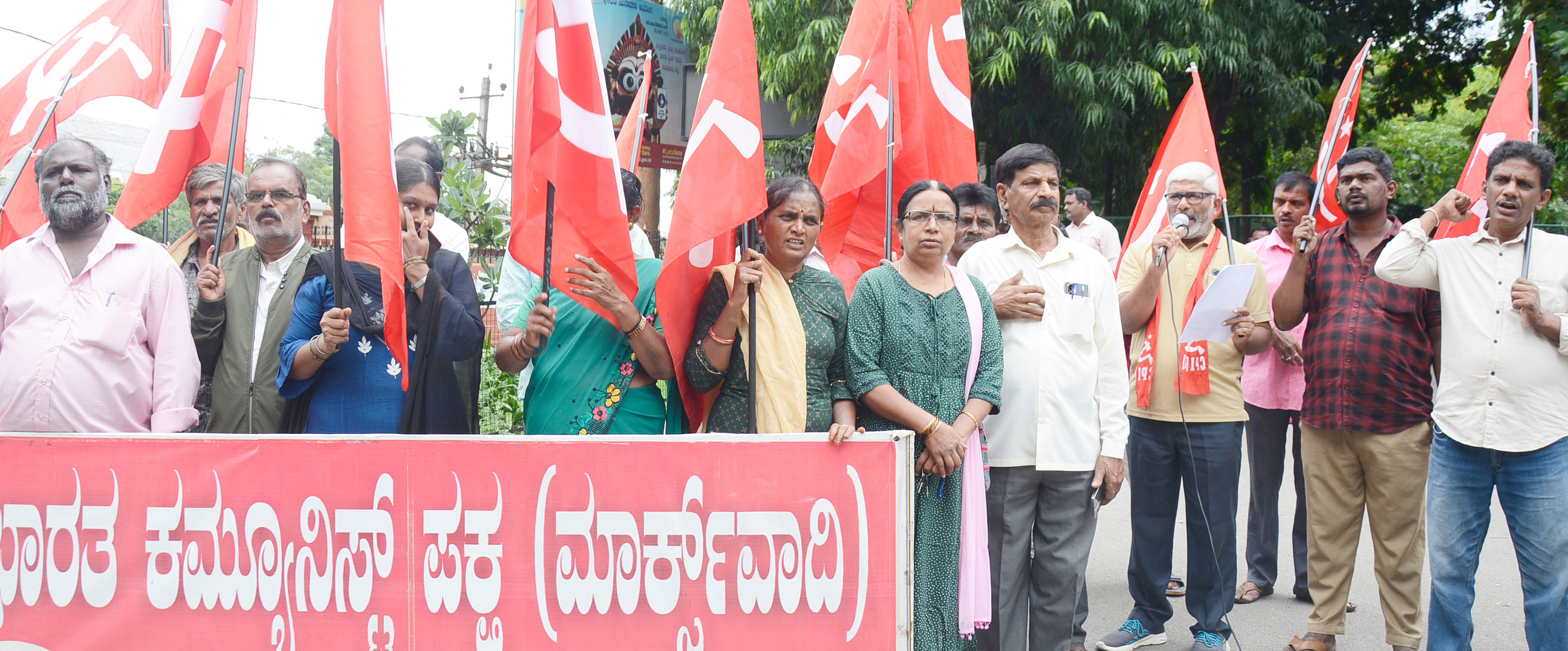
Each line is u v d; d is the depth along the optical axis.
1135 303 4.22
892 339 3.35
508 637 2.89
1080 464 3.66
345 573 2.93
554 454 2.88
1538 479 3.57
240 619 2.96
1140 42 10.66
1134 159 13.27
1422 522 4.02
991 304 3.55
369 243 3.10
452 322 3.41
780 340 3.20
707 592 2.86
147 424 3.48
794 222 3.27
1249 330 4.16
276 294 3.81
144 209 3.46
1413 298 3.99
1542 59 10.15
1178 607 5.02
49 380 3.32
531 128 3.16
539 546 2.88
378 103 3.13
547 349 3.39
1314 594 4.25
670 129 13.84
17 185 4.53
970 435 3.39
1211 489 4.18
